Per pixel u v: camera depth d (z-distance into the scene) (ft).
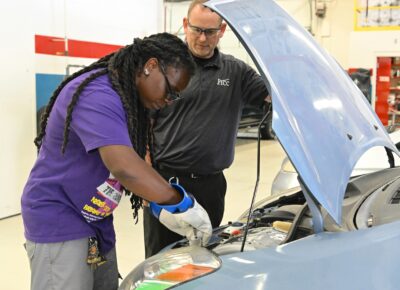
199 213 5.12
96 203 4.93
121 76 4.78
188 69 4.99
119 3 20.38
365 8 31.71
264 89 7.77
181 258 4.25
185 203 4.99
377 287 3.06
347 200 5.19
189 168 7.82
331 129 4.36
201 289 3.53
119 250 11.96
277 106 4.07
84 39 18.70
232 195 17.95
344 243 3.71
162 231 7.91
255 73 8.04
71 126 4.60
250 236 5.47
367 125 4.85
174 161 7.84
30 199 4.94
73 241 4.93
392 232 3.71
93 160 4.80
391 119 31.68
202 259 4.08
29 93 15.39
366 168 8.59
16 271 10.76
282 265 3.56
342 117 4.60
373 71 31.45
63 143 4.59
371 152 9.27
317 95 4.53
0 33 14.32
